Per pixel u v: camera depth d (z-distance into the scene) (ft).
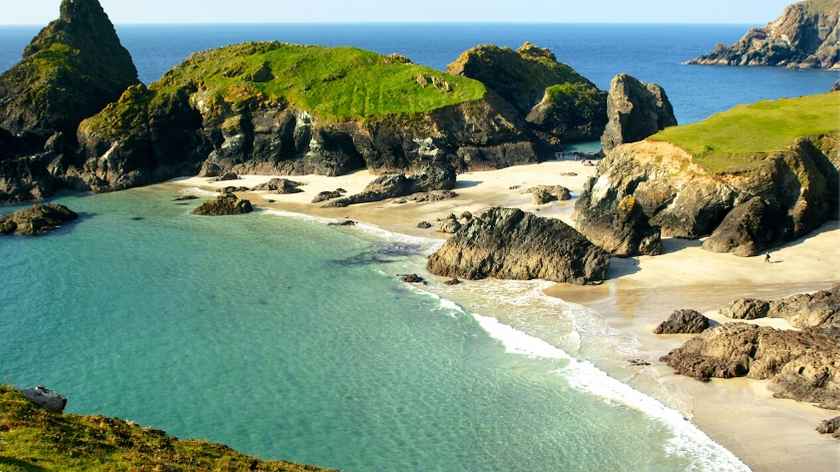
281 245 255.29
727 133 260.01
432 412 145.38
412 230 266.77
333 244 254.68
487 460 129.59
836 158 250.78
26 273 230.89
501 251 217.36
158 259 243.40
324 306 200.13
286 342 178.70
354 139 363.35
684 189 240.73
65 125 374.63
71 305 204.54
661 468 123.95
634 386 149.69
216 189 345.10
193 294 211.20
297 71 403.34
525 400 147.95
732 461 123.85
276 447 134.92
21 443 94.99
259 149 373.40
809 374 141.69
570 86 474.08
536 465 127.54
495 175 347.97
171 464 100.99
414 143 357.82
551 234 214.28
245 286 216.74
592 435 134.72
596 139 465.88
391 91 388.78
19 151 360.69
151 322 192.24
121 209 312.50
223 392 155.33
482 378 157.58
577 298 197.77
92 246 258.57
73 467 92.43
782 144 245.04
